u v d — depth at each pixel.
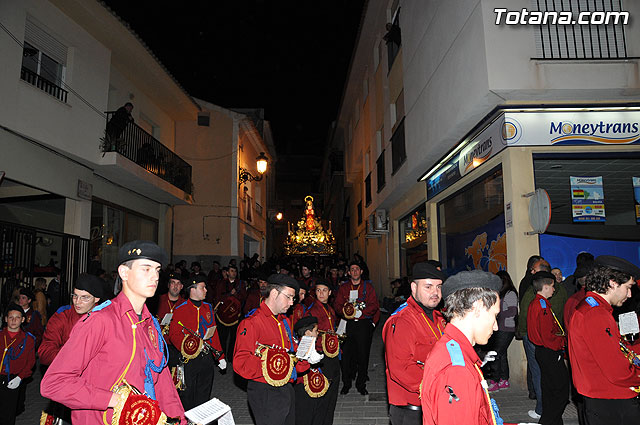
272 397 4.14
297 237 27.45
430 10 10.32
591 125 7.84
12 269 9.91
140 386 2.65
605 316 3.47
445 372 2.17
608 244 8.07
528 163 7.78
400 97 13.88
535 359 5.78
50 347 5.12
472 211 9.75
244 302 11.66
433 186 11.80
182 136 21.28
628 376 3.37
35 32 11.18
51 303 11.23
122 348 2.61
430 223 12.13
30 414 6.79
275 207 41.16
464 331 2.36
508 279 7.24
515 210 7.67
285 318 4.63
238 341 4.21
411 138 12.06
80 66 12.52
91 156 12.70
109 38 13.40
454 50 8.85
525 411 6.21
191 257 20.64
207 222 21.05
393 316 3.71
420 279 3.56
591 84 7.39
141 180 14.72
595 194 8.16
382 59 16.27
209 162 21.47
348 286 7.89
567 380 5.09
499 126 8.05
